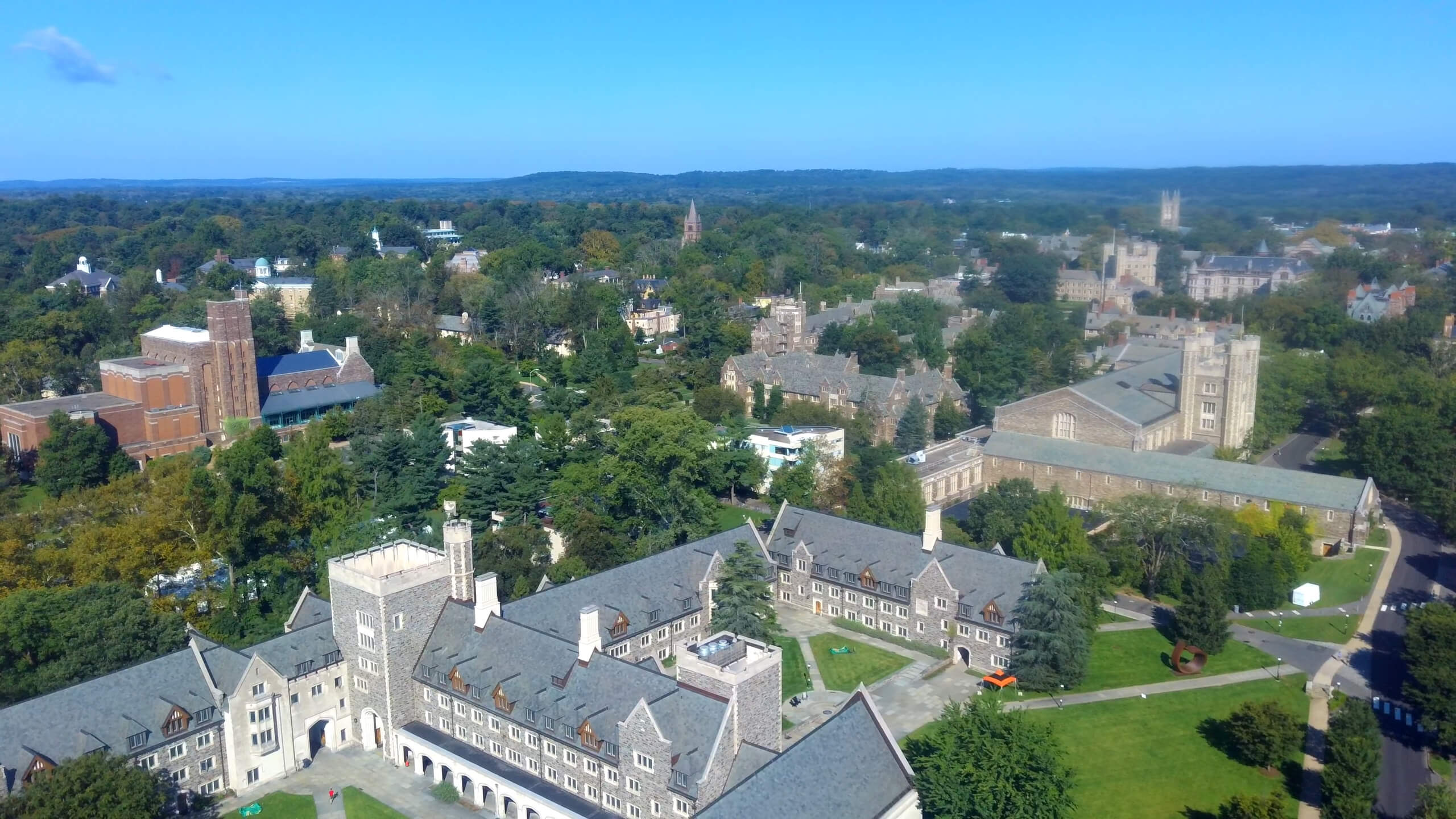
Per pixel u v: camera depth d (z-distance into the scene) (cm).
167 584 13188
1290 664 11919
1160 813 9081
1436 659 10062
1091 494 17538
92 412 19212
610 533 14038
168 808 9031
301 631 10306
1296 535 14712
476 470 15775
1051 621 11150
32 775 8100
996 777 8038
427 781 9875
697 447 15325
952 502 17888
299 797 9525
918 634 12406
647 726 8256
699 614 12225
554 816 8825
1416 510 17638
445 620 10350
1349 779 8750
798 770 7719
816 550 13462
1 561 11400
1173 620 12569
